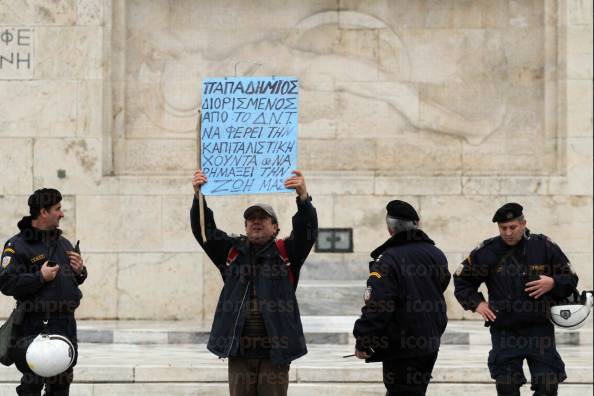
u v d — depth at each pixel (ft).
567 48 117.50
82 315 116.98
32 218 69.56
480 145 120.37
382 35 120.67
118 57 119.14
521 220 69.31
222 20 120.47
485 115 120.47
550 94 119.34
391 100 120.57
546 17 119.03
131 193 117.08
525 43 120.37
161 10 120.06
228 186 65.67
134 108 119.96
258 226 62.59
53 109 116.88
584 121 117.60
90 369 82.69
